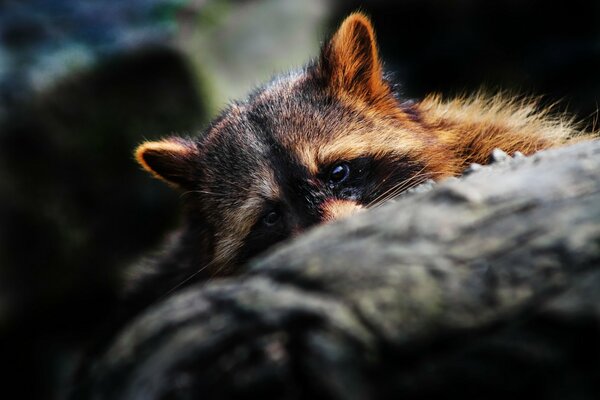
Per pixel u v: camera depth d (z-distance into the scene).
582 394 3.16
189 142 11.35
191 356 3.65
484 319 3.41
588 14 22.58
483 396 3.29
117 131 21.92
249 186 9.66
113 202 21.47
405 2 25.41
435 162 9.90
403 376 3.38
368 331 3.48
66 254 20.66
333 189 9.37
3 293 19.88
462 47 24.34
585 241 3.55
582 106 21.00
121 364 3.91
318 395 3.38
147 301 12.34
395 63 25.50
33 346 20.33
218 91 23.78
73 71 21.89
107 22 23.72
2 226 20.11
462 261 3.66
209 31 25.81
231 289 3.90
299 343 3.47
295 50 25.77
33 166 20.84
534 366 3.23
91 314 21.05
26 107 21.05
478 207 4.02
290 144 9.53
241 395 3.46
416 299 3.53
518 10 23.50
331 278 3.71
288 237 9.28
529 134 10.66
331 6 27.52
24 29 23.20
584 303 3.24
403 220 4.05
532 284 3.45
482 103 11.30
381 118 9.96
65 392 12.59
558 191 4.06
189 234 11.78
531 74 22.56
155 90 22.72
